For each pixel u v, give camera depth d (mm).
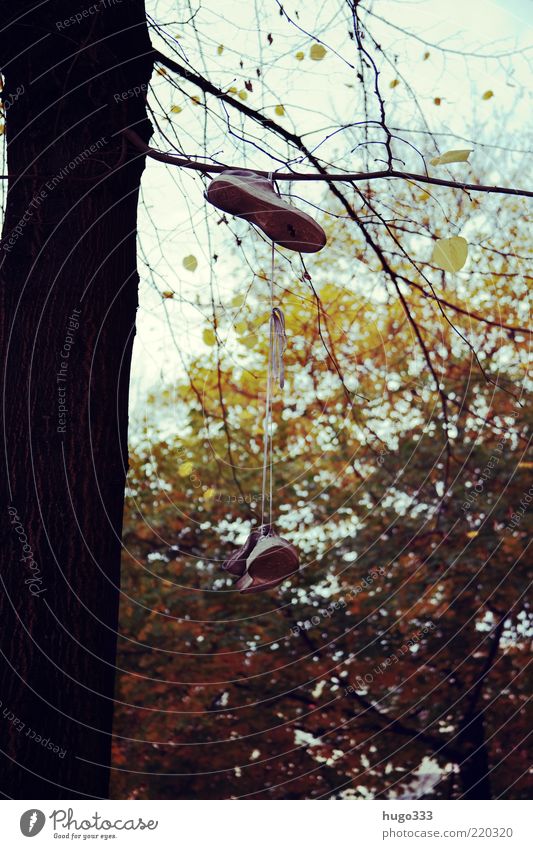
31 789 2303
